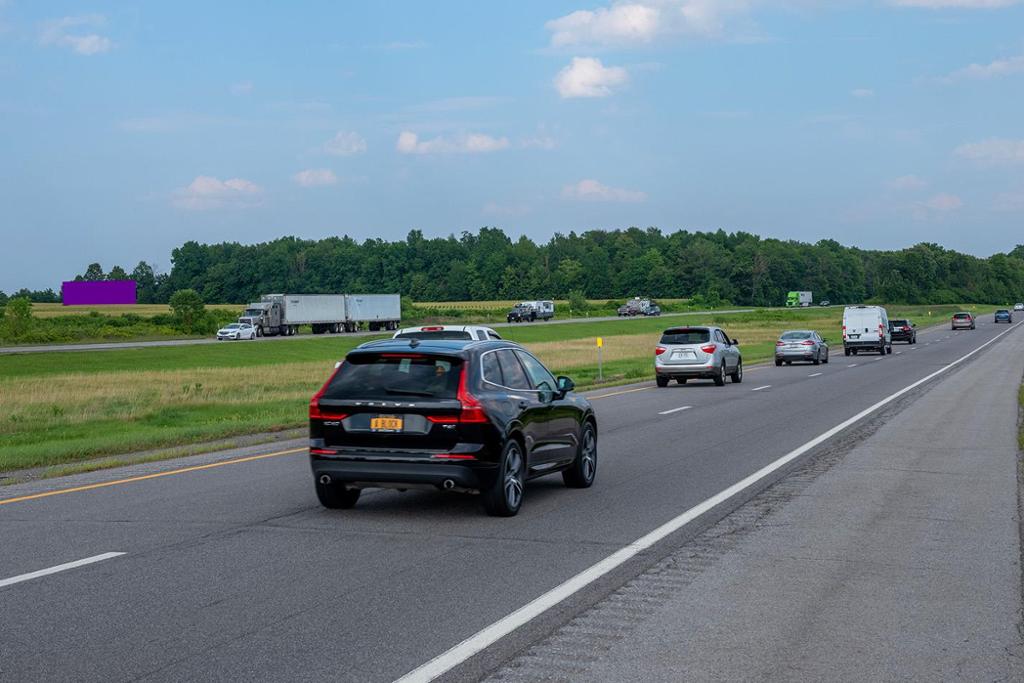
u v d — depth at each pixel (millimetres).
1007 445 15906
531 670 5371
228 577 7508
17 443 20703
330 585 7258
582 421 12062
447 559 8125
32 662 5523
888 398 25406
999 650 5734
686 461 14297
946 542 8773
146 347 69812
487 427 9734
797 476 12742
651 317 135125
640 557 8188
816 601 6797
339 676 5281
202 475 13297
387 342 10539
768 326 111000
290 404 28922
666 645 5820
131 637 5988
